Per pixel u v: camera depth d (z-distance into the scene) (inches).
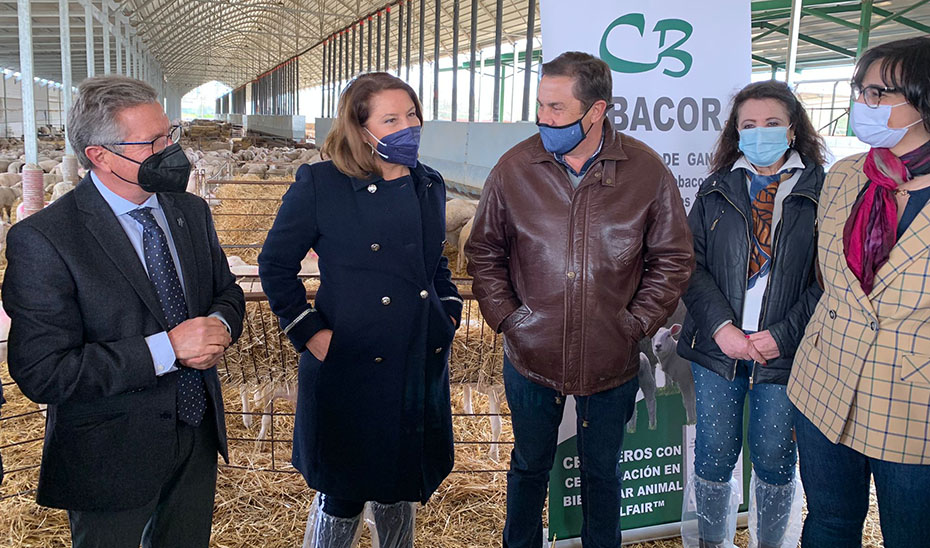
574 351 80.5
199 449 70.7
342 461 82.5
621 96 103.9
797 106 85.6
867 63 65.2
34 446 137.8
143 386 62.0
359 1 896.3
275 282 77.4
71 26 853.2
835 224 73.2
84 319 61.2
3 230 267.0
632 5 102.9
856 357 68.6
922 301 64.1
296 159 659.4
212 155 623.5
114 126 59.1
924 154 63.4
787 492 94.6
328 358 80.2
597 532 90.9
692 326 94.4
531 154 81.7
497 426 135.5
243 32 1545.3
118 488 63.4
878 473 69.2
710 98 108.5
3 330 122.8
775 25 407.2
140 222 64.8
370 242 78.0
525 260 82.0
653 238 81.7
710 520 97.7
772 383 88.7
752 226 88.4
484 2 667.4
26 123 386.0
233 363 124.1
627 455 109.3
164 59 1723.7
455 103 610.2
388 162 77.4
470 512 119.7
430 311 82.9
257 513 116.4
